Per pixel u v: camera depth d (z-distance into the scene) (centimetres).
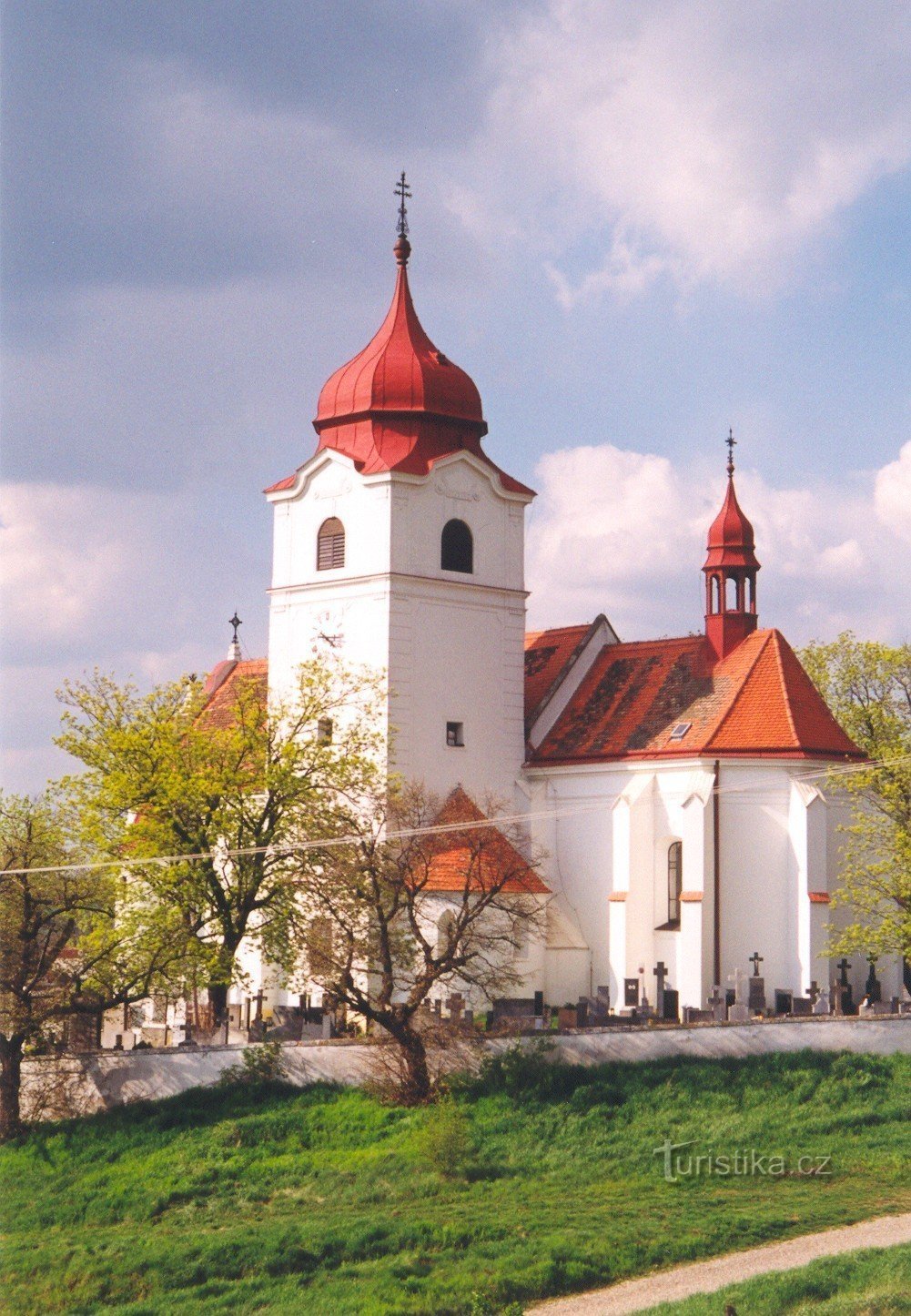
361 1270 5119
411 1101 6512
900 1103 6400
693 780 7912
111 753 7394
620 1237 5194
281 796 7331
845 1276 4725
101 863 7175
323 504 8481
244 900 7306
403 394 8431
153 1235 5653
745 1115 6322
